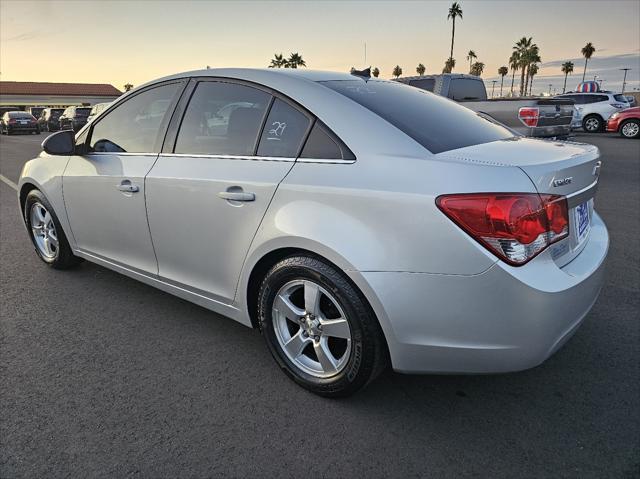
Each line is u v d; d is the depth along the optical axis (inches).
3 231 224.1
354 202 85.9
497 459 82.9
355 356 90.3
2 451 84.2
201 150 113.0
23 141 891.4
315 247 89.0
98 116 140.9
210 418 93.1
